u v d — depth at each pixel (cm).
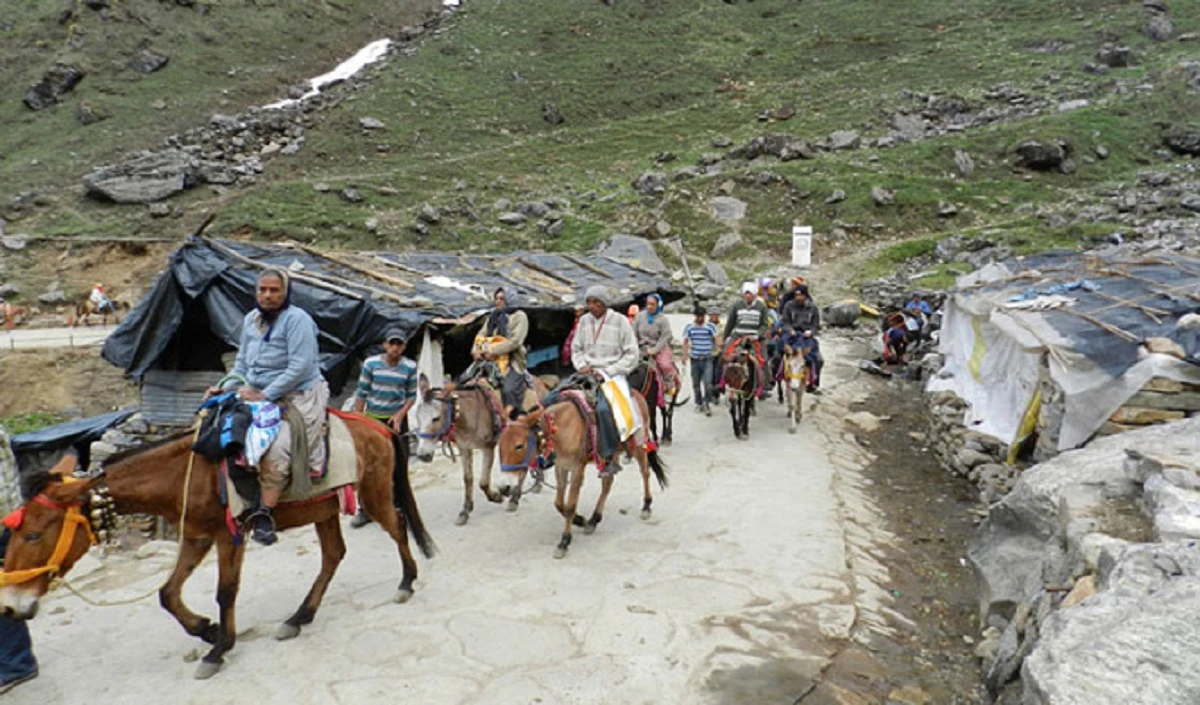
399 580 723
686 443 1278
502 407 930
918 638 662
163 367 1417
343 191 4850
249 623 634
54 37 6906
